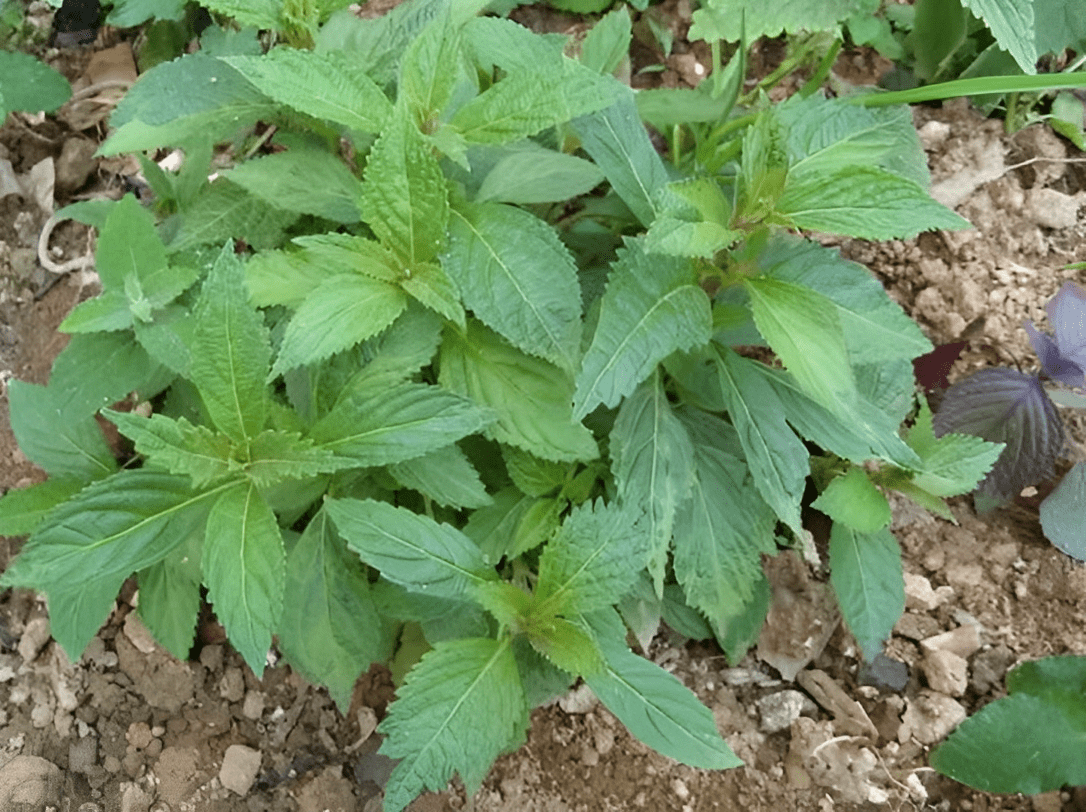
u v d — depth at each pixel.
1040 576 0.69
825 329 0.50
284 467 0.50
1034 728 0.62
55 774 0.64
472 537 0.59
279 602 0.48
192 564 0.58
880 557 0.62
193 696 0.66
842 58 0.83
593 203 0.64
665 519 0.56
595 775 0.64
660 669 0.52
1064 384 0.71
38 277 0.75
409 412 0.50
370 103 0.50
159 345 0.56
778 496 0.54
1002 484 0.68
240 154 0.74
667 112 0.61
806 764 0.64
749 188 0.49
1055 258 0.76
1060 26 0.76
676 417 0.60
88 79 0.81
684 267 0.52
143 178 0.78
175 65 0.53
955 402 0.68
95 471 0.60
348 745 0.65
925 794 0.64
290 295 0.53
